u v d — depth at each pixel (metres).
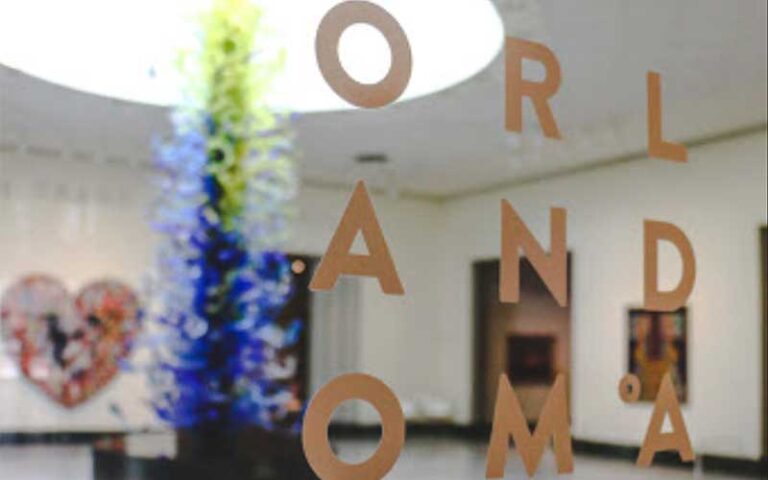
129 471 6.79
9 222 14.28
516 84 5.02
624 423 13.88
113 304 14.83
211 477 6.46
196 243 6.91
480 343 17.16
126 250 14.97
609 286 14.34
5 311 14.20
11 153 14.32
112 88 11.11
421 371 17.89
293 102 11.43
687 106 10.97
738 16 7.98
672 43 8.69
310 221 16.42
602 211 14.54
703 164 13.00
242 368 6.95
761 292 12.12
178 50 7.45
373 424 17.03
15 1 9.84
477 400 17.11
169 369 6.96
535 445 4.86
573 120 11.62
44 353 14.41
